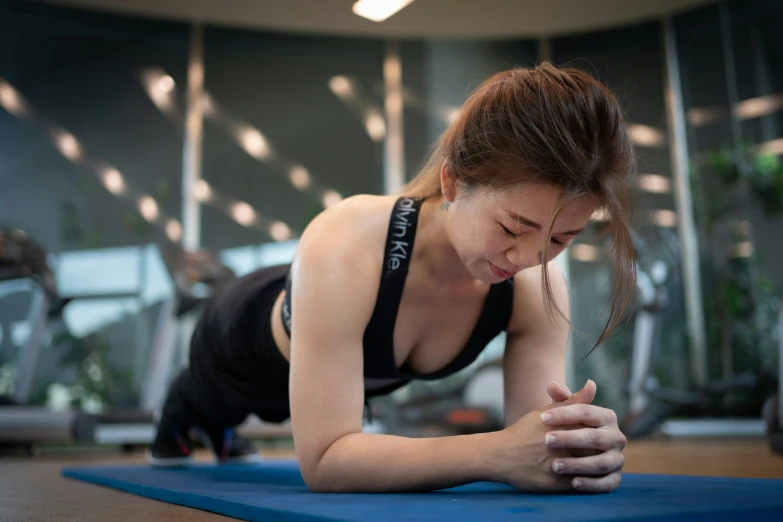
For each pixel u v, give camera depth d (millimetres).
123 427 4488
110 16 6676
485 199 1021
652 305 5156
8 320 5961
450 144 1107
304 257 1191
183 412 2291
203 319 1934
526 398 1315
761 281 6199
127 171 6555
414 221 1222
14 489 1719
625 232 1036
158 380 4688
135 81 6707
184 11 6383
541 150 954
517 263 1024
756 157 6348
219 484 1561
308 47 7070
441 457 1050
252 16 6469
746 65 6508
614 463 992
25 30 6445
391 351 1264
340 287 1149
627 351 6230
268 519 964
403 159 7016
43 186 6316
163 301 6383
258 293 1701
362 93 7117
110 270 6355
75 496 1522
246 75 6984
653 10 6379
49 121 6414
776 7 6422
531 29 6719
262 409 1989
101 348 6160
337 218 1231
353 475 1103
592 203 984
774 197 6230
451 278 1241
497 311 1311
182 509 1226
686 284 6422
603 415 995
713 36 6641
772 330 6094
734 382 5172
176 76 6812
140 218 6504
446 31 6754
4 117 6285
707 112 6605
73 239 6316
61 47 6539
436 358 1349
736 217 6355
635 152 1074
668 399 5133
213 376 1908
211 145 6828
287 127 6977
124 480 1717
